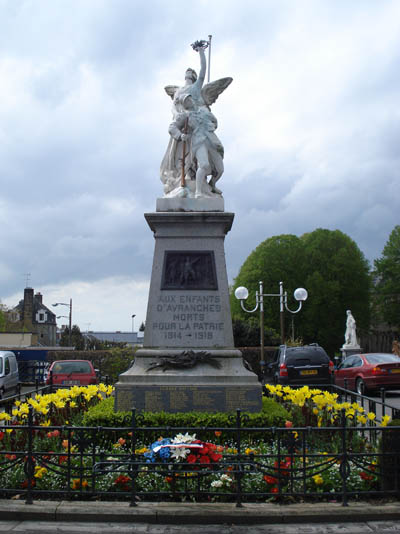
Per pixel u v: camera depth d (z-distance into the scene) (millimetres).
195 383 9016
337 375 20078
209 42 11430
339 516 5750
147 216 9898
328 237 46688
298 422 9422
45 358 30547
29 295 71750
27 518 5812
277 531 5469
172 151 10984
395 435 6270
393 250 51250
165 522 5707
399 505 5973
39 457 6324
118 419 8320
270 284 45250
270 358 29281
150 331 9617
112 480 6406
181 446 6223
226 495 6156
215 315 9641
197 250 9867
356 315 45906
